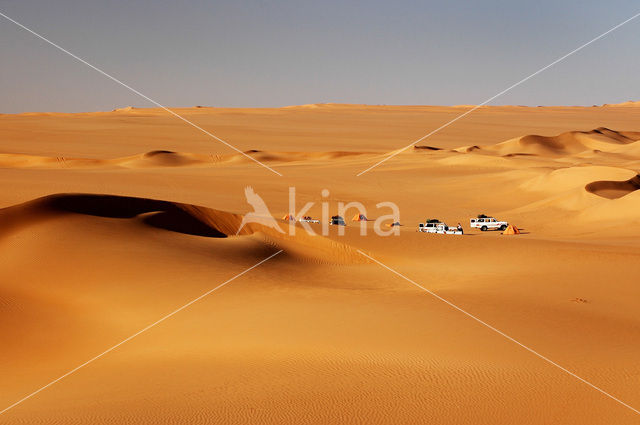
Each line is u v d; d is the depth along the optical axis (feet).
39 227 89.71
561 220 181.37
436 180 281.33
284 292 72.64
